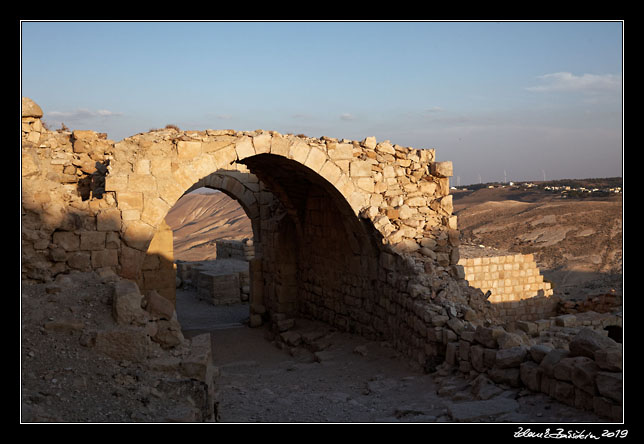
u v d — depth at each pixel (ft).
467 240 144.97
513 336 26.89
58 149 40.14
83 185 40.68
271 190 56.24
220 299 75.41
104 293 25.49
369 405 27.58
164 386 20.70
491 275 61.16
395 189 44.24
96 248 34.45
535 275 63.00
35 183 32.50
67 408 17.25
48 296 24.88
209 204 378.73
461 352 30.04
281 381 35.60
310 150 42.16
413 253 41.60
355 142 44.06
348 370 37.42
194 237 254.68
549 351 23.75
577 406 20.81
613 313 48.62
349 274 49.01
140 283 35.88
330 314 52.70
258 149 40.52
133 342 21.79
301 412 25.98
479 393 25.05
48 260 32.45
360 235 45.19
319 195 53.57
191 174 38.11
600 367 19.93
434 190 45.01
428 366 33.12
